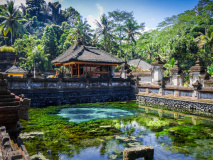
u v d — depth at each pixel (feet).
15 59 120.88
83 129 30.32
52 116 40.16
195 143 24.07
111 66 85.35
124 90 68.85
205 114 42.83
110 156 19.94
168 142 24.41
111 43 176.04
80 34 156.25
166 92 55.57
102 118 38.83
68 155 20.10
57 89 55.16
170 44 97.76
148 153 16.53
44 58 150.20
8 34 198.08
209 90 43.06
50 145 23.02
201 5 152.97
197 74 61.36
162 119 38.01
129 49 197.88
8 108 18.20
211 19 159.84
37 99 51.88
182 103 49.21
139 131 29.45
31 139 25.14
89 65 83.15
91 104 57.31
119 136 26.78
